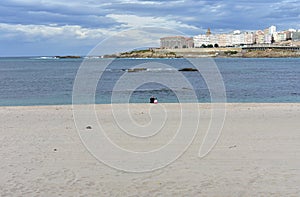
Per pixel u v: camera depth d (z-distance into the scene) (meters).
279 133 10.61
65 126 12.05
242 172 7.08
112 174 7.09
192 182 6.57
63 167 7.55
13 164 7.78
